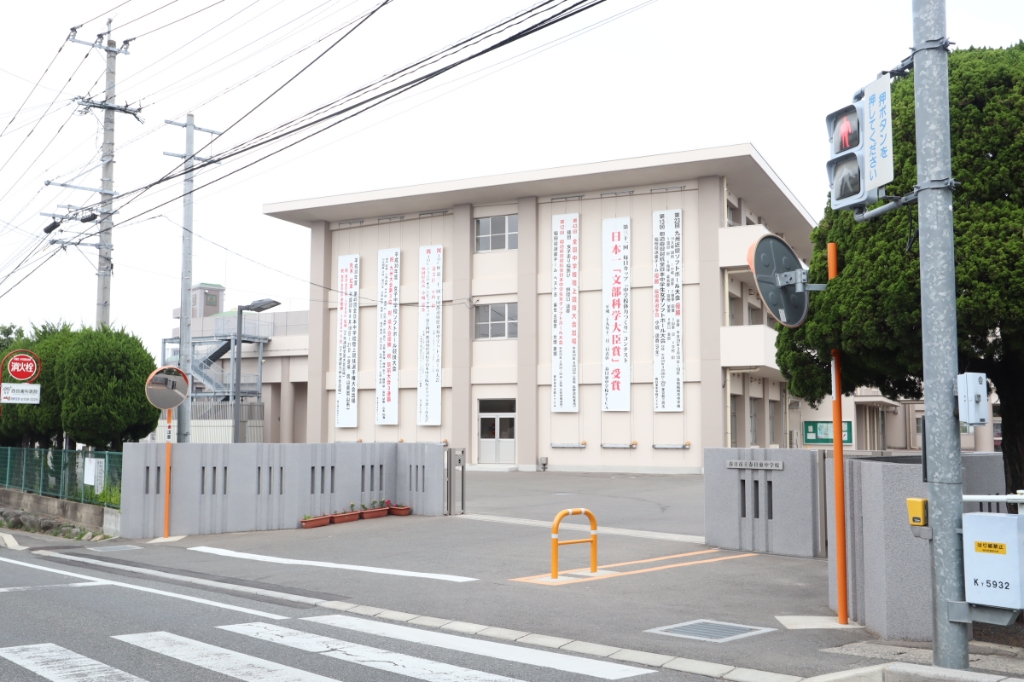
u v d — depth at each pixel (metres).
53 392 23.91
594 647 7.69
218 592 11.04
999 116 7.91
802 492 13.16
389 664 7.10
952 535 6.27
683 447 34.81
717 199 34.88
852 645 7.66
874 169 7.14
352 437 42.25
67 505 20.22
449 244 40.62
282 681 6.55
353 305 42.59
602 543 14.80
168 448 17.33
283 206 41.66
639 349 35.97
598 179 35.91
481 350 39.22
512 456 38.25
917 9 6.68
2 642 7.93
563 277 37.56
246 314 47.31
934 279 6.47
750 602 9.79
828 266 9.16
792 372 10.24
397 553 14.11
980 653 7.13
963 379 6.21
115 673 6.77
